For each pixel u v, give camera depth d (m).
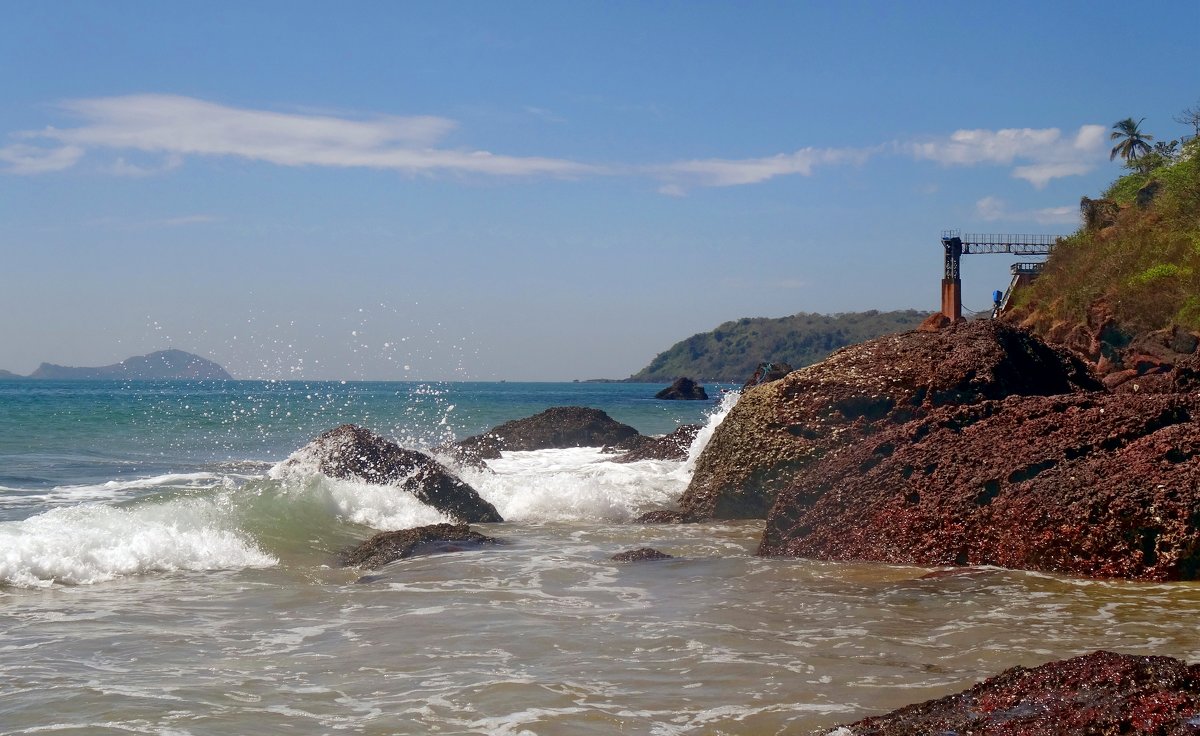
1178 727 4.50
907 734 5.03
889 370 15.52
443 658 7.37
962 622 8.14
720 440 15.90
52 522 11.59
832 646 7.54
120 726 5.96
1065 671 5.18
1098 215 49.91
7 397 73.62
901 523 11.05
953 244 62.19
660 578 10.37
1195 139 50.38
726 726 5.88
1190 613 8.27
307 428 38.69
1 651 7.68
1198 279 36.47
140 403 59.31
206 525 12.73
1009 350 16.92
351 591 9.91
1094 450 10.81
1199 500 9.43
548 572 10.74
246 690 6.64
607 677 6.85
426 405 62.94
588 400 97.25
